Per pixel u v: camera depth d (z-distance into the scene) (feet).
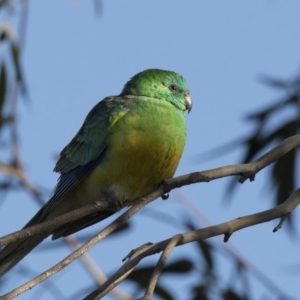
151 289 22.85
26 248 32.86
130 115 34.73
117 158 34.24
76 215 25.99
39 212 35.58
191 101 38.58
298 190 26.73
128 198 35.29
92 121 35.76
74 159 35.83
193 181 28.07
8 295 22.34
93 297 23.36
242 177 28.19
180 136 34.88
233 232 25.25
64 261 23.61
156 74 37.96
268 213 25.85
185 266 38.47
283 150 28.43
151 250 24.27
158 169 34.55
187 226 38.60
